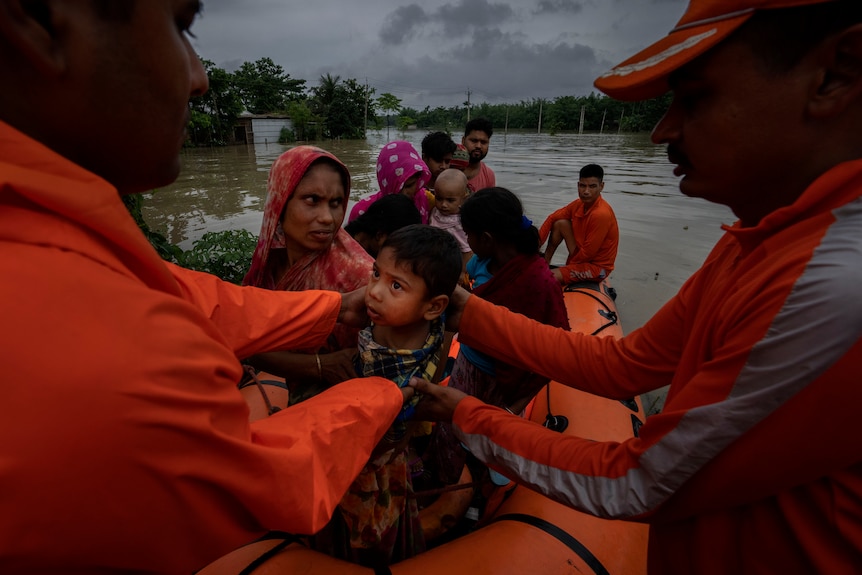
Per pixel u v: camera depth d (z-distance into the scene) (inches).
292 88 2022.6
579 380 52.4
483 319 56.4
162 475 20.5
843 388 26.3
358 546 57.8
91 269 20.0
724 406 30.4
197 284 41.9
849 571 29.6
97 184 21.1
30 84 20.0
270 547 60.9
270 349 46.9
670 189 470.0
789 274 28.5
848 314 25.8
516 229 79.7
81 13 19.0
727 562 34.7
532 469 43.4
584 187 173.0
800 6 25.8
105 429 18.4
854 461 27.7
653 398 145.2
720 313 33.9
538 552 59.9
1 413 17.1
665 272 235.6
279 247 64.2
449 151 165.6
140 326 20.0
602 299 160.6
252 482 24.5
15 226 19.2
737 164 31.1
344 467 34.2
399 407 41.8
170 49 22.1
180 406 20.7
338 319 54.1
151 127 23.0
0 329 17.3
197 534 23.7
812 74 27.2
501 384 85.7
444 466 82.2
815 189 28.7
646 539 67.8
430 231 49.2
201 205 397.7
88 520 19.2
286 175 59.0
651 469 34.9
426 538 79.8
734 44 28.3
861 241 26.7
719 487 32.1
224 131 1268.5
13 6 17.6
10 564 18.4
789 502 30.8
